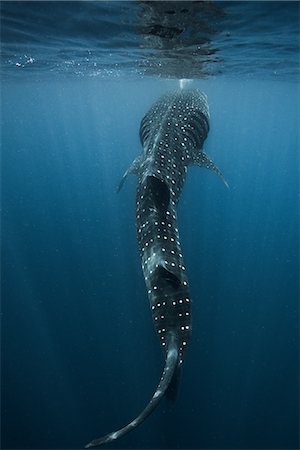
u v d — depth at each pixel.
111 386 14.60
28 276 22.14
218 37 11.71
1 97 38.72
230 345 15.96
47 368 15.49
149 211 6.21
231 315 17.58
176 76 20.52
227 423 13.03
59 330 17.39
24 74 23.14
